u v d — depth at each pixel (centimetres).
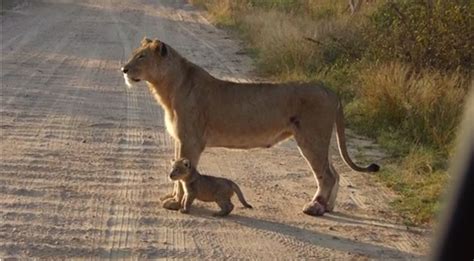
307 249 1073
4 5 4572
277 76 2411
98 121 1748
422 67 2012
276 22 3309
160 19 4503
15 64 2500
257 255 1045
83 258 1009
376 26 2353
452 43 2033
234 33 3766
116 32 3688
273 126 1224
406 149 1598
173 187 1310
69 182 1305
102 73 2422
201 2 5538
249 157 1537
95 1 5566
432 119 1681
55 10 4716
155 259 1016
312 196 1305
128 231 1108
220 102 1220
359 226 1176
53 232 1087
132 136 1639
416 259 1055
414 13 2164
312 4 3844
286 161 1520
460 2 2127
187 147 1216
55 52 2859
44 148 1498
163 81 1223
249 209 1227
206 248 1060
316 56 2436
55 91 2064
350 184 1378
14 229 1087
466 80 1894
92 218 1148
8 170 1344
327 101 1220
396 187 1364
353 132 1752
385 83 1839
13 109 1809
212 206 1237
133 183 1322
